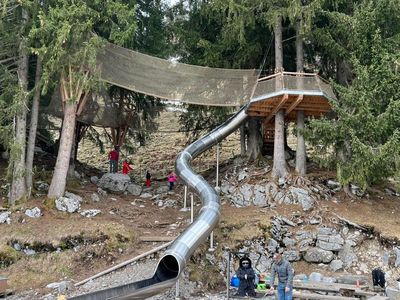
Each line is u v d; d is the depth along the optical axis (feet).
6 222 49.21
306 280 43.29
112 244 47.32
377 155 49.98
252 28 62.90
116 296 27.25
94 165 103.76
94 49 50.42
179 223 55.72
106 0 54.03
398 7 54.90
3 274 43.47
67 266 44.91
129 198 65.92
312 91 57.47
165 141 121.70
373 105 53.52
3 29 50.26
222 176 69.15
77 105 56.59
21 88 49.83
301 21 57.57
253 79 63.00
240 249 49.47
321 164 54.65
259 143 71.87
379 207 59.26
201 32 73.05
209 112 77.66
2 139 51.29
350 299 35.09
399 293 36.04
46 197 54.19
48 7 52.60
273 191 59.47
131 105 77.87
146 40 72.49
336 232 52.42
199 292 42.65
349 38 58.39
